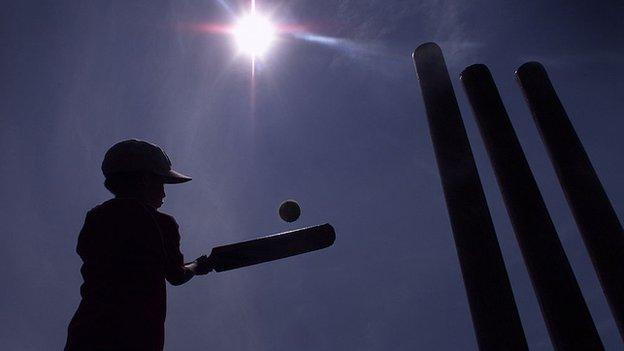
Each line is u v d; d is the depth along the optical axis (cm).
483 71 337
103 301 162
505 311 238
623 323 264
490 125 317
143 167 201
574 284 262
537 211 283
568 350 248
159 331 169
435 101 306
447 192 278
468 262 255
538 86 335
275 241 224
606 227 281
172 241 194
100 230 180
